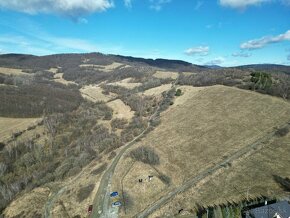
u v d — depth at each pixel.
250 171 77.00
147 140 111.44
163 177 83.12
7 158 121.94
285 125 97.00
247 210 60.38
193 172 82.88
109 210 74.06
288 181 69.81
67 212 78.38
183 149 96.31
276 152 83.56
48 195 90.81
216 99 130.38
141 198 76.62
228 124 105.00
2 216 84.94
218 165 82.75
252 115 107.62
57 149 130.25
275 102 114.69
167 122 124.12
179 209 69.62
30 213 82.25
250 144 90.06
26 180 105.31
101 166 98.25
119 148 110.44
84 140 131.25
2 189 99.69
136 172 87.94
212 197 70.50
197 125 110.81
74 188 89.94
